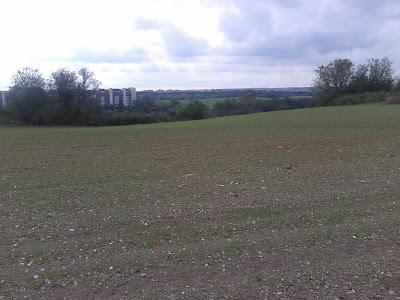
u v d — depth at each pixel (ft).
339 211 24.17
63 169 47.32
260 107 328.90
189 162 50.72
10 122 256.73
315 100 337.93
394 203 25.91
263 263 16.48
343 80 331.77
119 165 49.93
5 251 18.92
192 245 18.85
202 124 164.35
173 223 22.76
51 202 29.27
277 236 19.69
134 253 18.07
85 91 262.88
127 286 14.83
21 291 14.61
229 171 41.81
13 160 58.03
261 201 27.30
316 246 18.21
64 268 16.60
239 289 14.32
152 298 13.85
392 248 17.87
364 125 116.06
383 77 329.93
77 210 26.66
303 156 52.95
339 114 184.14
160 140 90.79
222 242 19.08
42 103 254.47
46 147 79.92
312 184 33.01
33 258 17.88
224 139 87.25
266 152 59.26
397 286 14.37
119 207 27.07
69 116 255.29
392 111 193.06
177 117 291.58
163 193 31.24
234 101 331.98
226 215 24.02
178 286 14.67
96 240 20.15
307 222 22.02
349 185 32.22
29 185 36.63
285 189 31.22
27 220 24.38
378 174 37.17
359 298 13.58
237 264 16.44
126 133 120.47
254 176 38.04
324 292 13.98
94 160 56.24
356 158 49.24
